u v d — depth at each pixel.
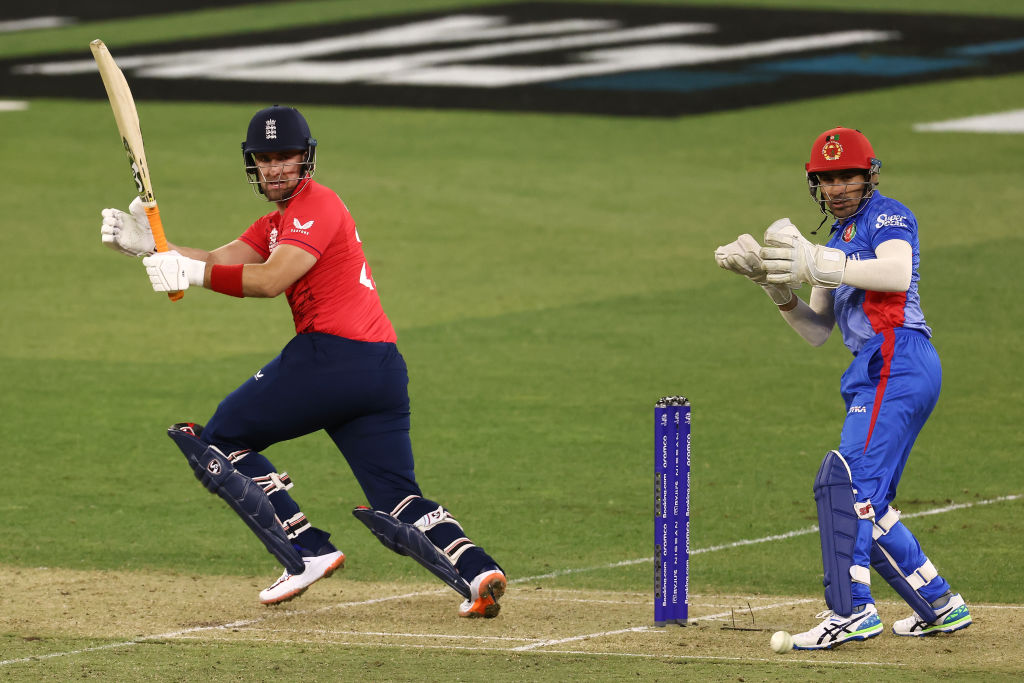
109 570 25.38
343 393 21.28
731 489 30.83
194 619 21.92
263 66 100.25
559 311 48.59
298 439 35.59
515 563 26.03
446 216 63.12
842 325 21.09
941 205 63.22
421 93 90.62
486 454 33.56
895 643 20.52
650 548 27.03
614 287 51.88
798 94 88.56
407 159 74.25
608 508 29.64
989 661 19.25
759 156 74.31
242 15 124.00
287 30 115.69
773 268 19.70
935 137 77.38
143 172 21.38
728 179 69.56
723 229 60.22
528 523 28.59
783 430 35.38
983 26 110.12
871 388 20.31
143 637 20.58
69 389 39.66
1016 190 65.94
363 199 65.94
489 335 45.59
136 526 28.52
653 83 92.56
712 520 28.80
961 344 43.50
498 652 19.52
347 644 20.12
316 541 22.61
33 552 26.56
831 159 20.36
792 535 27.80
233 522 28.97
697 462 32.84
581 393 39.00
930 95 87.44
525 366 41.91
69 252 57.72
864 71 94.81
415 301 50.16
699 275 53.50
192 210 63.31
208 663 18.84
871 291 20.36
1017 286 50.34
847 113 83.25
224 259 22.38
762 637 20.80
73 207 65.25
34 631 20.97
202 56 104.62
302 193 21.31
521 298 50.47
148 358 43.22
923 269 52.88
